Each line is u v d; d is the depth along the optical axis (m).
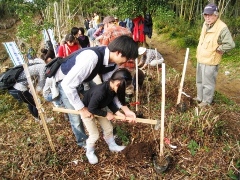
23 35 5.63
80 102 2.54
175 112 4.11
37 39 5.94
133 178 2.99
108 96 2.62
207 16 3.79
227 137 3.61
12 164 3.25
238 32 8.59
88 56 2.26
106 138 3.28
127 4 7.54
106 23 5.25
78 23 13.05
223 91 5.91
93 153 3.23
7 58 12.06
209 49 3.97
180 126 3.65
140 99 4.42
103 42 5.09
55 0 7.46
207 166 3.15
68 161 3.29
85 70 2.28
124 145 3.45
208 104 4.35
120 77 2.40
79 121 3.08
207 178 3.01
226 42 3.79
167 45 9.71
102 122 3.12
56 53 5.21
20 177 3.11
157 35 10.83
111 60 2.37
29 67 3.62
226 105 4.55
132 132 3.66
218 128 3.63
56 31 7.00
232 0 9.48
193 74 7.06
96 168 3.18
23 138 3.69
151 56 5.67
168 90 4.68
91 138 3.05
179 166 3.16
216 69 4.13
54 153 3.36
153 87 4.75
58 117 4.12
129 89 4.31
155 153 3.23
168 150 3.29
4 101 4.68
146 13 7.84
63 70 2.60
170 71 6.04
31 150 3.44
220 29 3.80
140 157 3.20
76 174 3.11
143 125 3.79
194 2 10.16
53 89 2.81
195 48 8.91
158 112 4.12
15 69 3.57
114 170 3.13
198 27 9.84
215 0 9.05
